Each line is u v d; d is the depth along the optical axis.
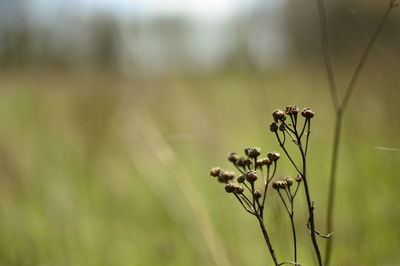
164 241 1.12
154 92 1.94
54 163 1.51
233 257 1.00
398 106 1.26
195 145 1.61
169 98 1.92
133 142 1.51
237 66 2.06
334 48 1.65
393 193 1.09
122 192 1.44
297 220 1.03
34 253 1.04
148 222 1.27
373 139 1.30
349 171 1.25
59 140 1.67
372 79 1.42
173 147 1.67
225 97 2.04
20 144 1.56
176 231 1.19
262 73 1.61
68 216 1.19
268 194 0.95
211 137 1.60
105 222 1.25
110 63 1.88
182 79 2.14
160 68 2.10
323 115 1.60
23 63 1.93
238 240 1.06
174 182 1.35
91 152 1.57
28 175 1.38
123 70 1.83
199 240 1.06
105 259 1.08
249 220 1.10
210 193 1.35
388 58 1.35
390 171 1.16
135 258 1.10
